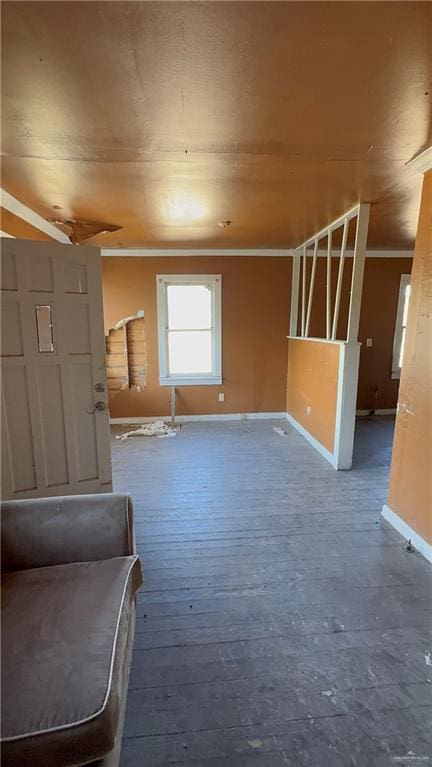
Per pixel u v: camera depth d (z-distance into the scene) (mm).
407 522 2434
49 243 2422
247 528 2576
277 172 2383
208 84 1480
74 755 925
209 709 1370
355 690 1437
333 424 3686
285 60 1342
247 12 1126
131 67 1371
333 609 1850
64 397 2596
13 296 2355
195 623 1768
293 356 4996
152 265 4902
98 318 2643
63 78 1432
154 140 1941
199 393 5254
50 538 1518
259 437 4594
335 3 1087
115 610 1243
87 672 1024
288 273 5066
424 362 2248
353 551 2311
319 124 1788
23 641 1105
